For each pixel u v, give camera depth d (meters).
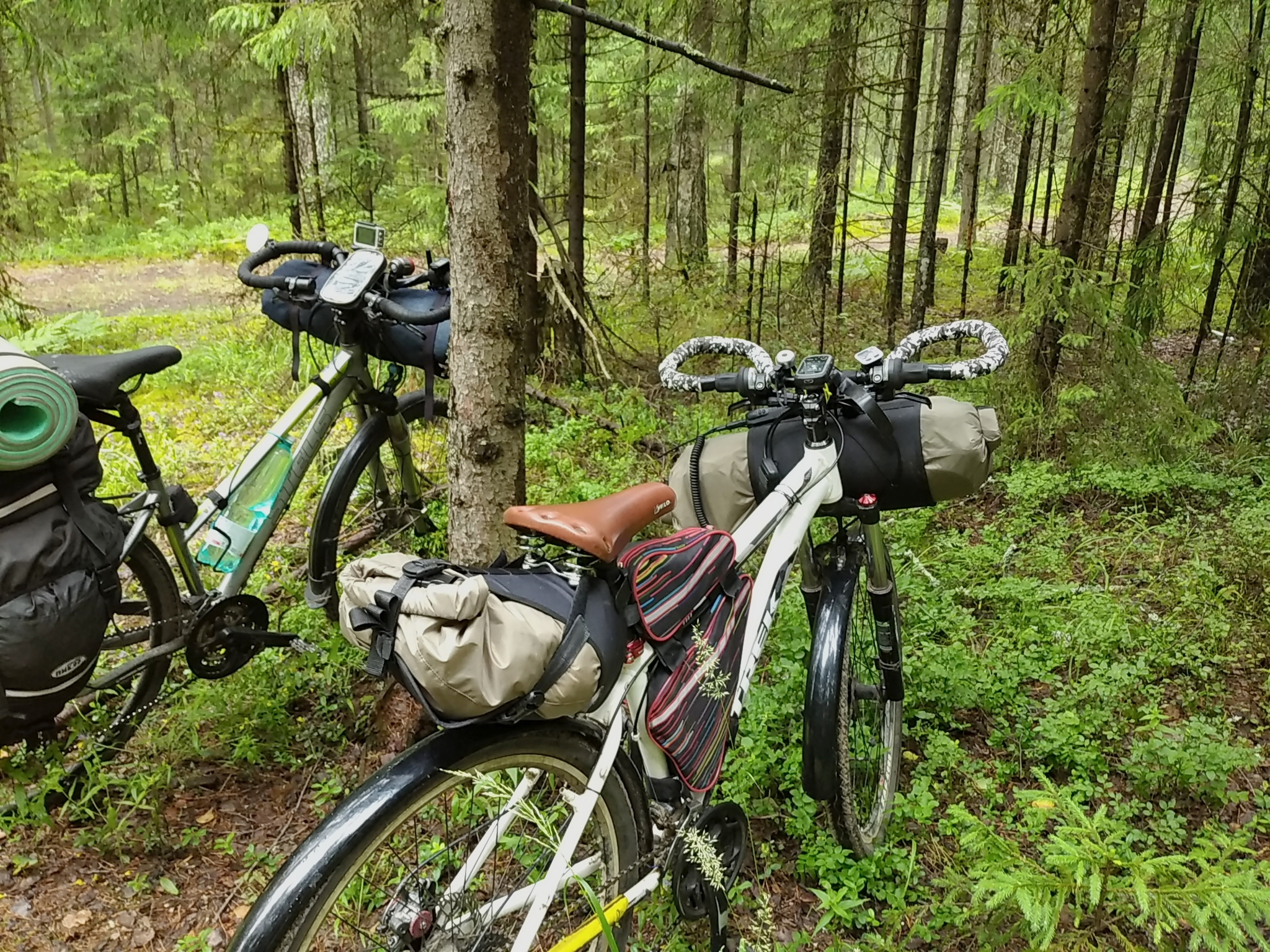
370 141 8.86
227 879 2.29
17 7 6.37
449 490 2.64
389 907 1.60
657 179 13.55
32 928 2.10
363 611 1.45
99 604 2.18
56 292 11.65
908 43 7.04
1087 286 5.11
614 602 1.69
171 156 19.81
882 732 2.67
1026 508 4.75
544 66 7.18
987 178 17.19
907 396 2.33
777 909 2.32
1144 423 5.21
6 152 10.57
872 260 9.24
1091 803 2.73
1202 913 1.83
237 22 6.06
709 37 7.96
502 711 1.49
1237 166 5.89
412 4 6.51
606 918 1.71
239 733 2.74
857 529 2.52
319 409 3.08
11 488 2.04
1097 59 5.09
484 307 2.43
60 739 2.60
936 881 2.22
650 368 6.85
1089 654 3.41
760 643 2.09
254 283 3.11
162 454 5.14
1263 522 4.26
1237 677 3.39
